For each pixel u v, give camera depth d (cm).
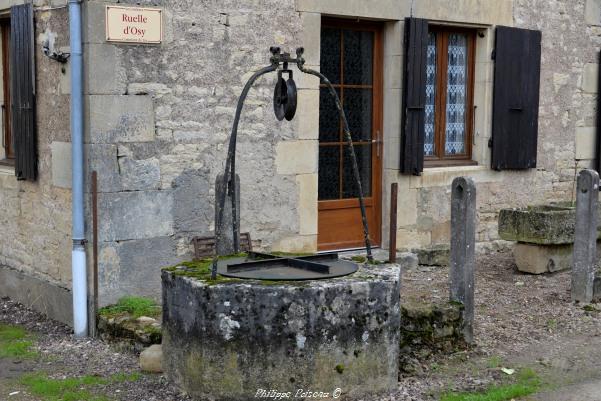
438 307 555
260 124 690
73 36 602
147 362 530
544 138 911
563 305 671
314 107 721
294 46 705
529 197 904
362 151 798
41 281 691
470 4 823
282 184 707
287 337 450
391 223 580
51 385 512
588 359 557
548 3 895
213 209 671
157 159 640
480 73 859
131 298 629
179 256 656
